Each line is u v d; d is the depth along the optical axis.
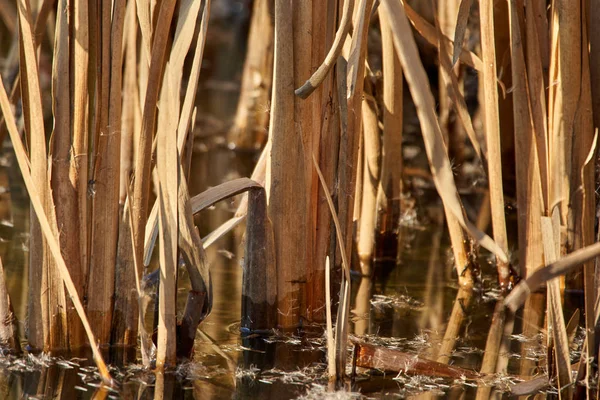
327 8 3.07
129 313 2.98
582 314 3.63
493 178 3.87
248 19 10.91
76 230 2.83
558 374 2.65
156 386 2.70
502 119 5.34
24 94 2.73
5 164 6.41
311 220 3.23
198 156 6.98
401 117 4.44
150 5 2.85
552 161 3.66
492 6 3.62
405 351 3.19
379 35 7.19
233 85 10.05
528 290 2.06
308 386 2.76
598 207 3.35
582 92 3.39
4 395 2.58
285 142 3.08
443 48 3.47
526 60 3.78
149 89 2.80
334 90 3.12
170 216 2.71
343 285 2.78
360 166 4.35
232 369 2.89
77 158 2.78
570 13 3.32
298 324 3.32
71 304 2.89
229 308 3.59
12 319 2.91
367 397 2.67
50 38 6.54
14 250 4.33
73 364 2.83
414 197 5.84
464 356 3.16
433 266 4.54
